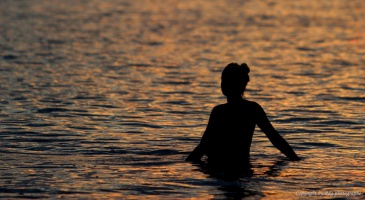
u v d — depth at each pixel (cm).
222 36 6531
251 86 3809
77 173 1927
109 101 3294
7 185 1794
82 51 5297
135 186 1791
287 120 2855
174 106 3192
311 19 8288
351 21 8075
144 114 2978
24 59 4775
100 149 2267
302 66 4641
